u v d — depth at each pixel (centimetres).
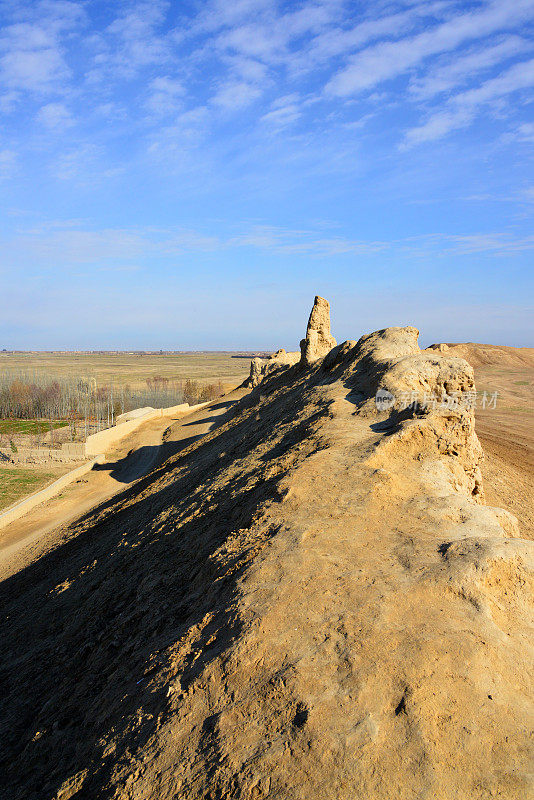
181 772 529
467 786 461
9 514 3559
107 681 832
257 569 795
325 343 3262
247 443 2044
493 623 641
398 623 636
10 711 976
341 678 572
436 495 991
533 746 497
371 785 465
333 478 1058
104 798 549
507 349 7494
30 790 687
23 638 1368
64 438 7031
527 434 3541
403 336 2086
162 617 902
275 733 532
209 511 1284
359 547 819
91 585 1431
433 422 1220
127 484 4419
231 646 652
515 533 949
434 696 539
